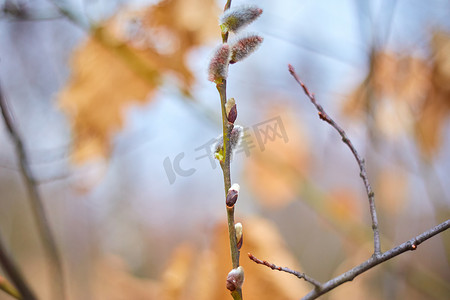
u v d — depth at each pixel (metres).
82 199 1.86
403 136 1.03
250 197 1.29
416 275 1.08
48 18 0.93
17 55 1.32
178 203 2.23
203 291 0.82
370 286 1.09
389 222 1.11
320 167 1.29
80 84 0.99
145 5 0.92
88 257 1.69
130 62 0.95
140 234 2.23
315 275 1.62
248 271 0.79
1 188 2.62
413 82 0.99
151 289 1.12
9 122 0.71
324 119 0.57
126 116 0.99
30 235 2.54
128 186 2.11
